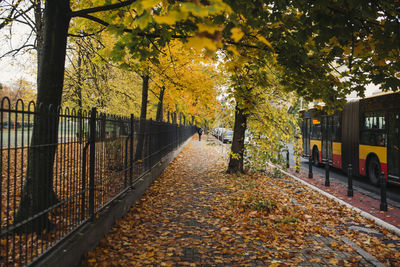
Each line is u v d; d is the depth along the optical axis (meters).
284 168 13.55
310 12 4.81
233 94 8.95
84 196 4.96
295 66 6.13
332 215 7.60
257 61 6.89
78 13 5.30
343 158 14.55
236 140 14.14
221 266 4.59
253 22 4.12
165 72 10.64
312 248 5.38
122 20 5.78
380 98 11.61
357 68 6.29
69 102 14.87
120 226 6.10
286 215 7.38
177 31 5.91
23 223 3.40
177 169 15.46
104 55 6.70
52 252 3.86
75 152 4.95
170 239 5.65
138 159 9.38
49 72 5.18
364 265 4.72
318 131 17.86
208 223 6.70
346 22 4.78
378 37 5.02
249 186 10.74
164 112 30.09
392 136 10.79
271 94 12.02
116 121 6.94
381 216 7.44
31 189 4.43
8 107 3.17
